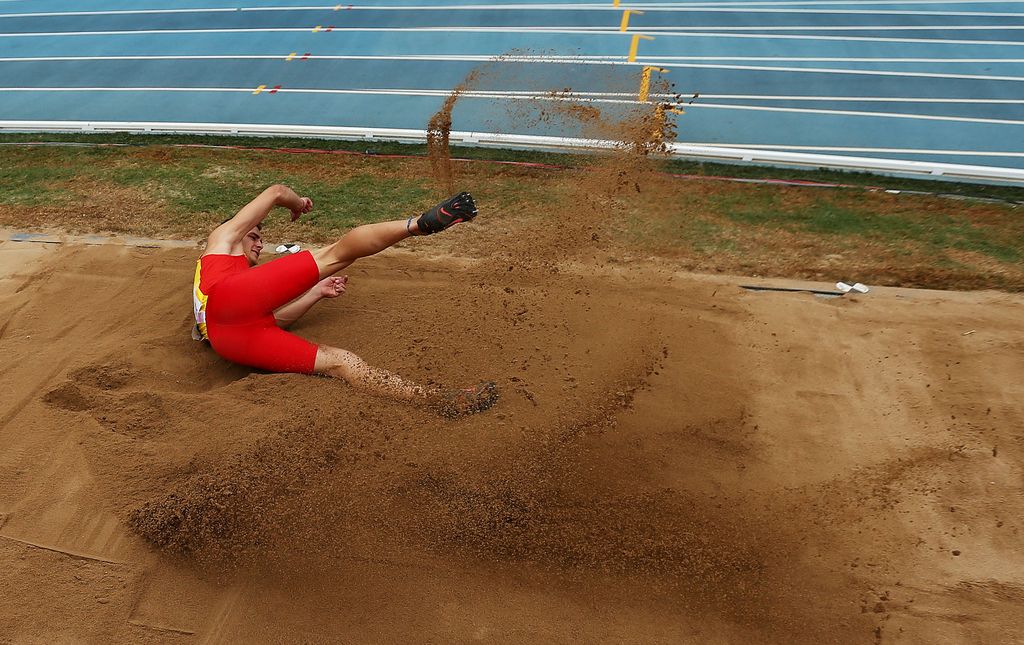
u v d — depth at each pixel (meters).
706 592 2.88
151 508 3.12
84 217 5.95
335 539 3.05
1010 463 3.36
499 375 3.88
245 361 3.88
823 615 2.80
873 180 6.18
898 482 3.30
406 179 6.41
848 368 3.98
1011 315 4.33
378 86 8.48
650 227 5.46
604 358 4.03
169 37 10.30
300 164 6.77
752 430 3.58
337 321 4.46
